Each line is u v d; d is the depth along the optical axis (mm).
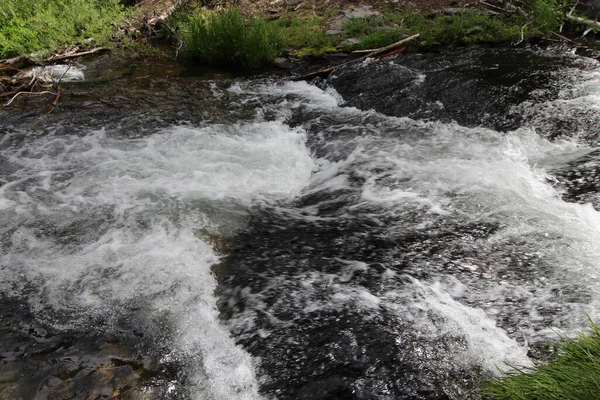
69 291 3529
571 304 3260
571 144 5102
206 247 3986
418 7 9039
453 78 6637
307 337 3133
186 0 9680
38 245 3988
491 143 5238
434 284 3533
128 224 4211
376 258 3822
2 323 3277
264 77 7516
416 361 2916
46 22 8562
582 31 7949
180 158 5258
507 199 4305
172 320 3297
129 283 3588
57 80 7348
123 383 2854
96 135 5777
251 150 5445
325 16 9125
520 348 2990
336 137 5664
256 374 2926
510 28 7879
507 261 3684
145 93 6934
